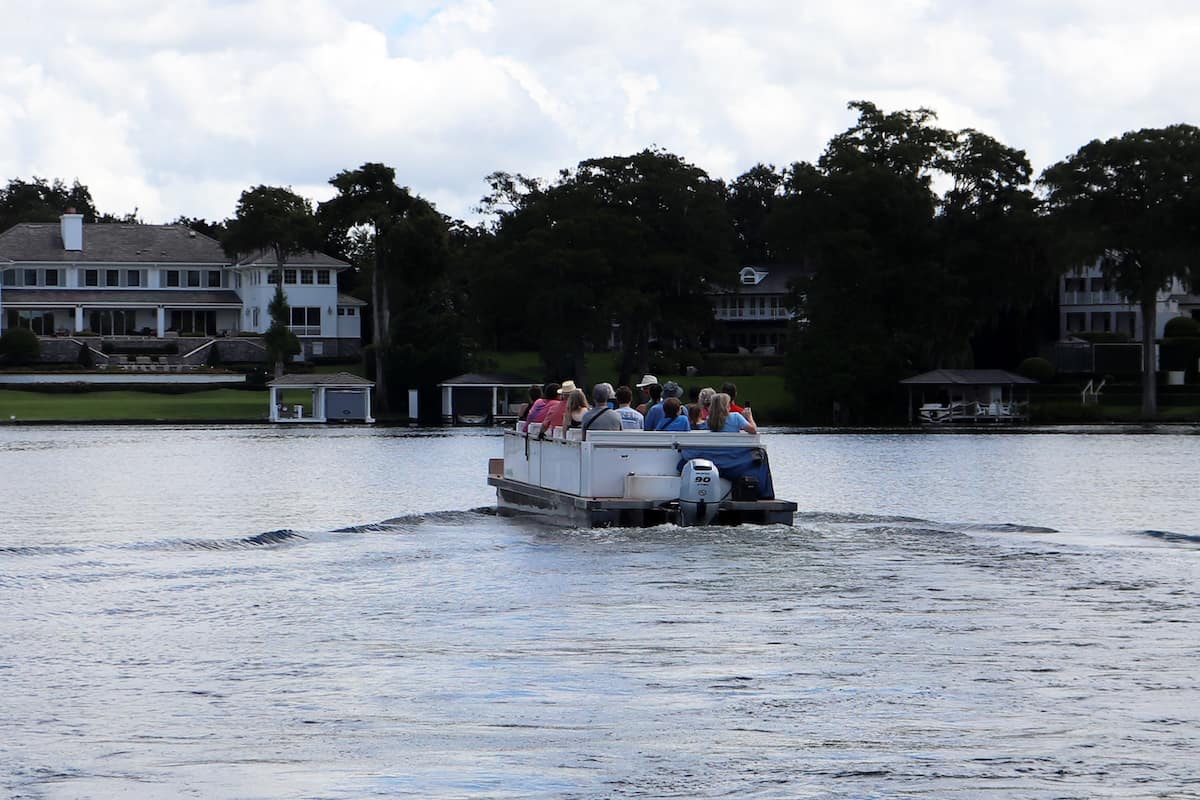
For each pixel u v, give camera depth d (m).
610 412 39.72
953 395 183.00
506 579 31.12
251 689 20.69
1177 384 187.00
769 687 20.61
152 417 166.88
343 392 171.62
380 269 196.62
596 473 38.84
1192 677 21.17
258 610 27.55
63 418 162.25
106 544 39.22
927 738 17.81
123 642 24.39
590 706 19.52
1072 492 61.03
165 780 16.28
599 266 182.00
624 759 16.98
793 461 88.38
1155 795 15.56
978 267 182.25
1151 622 25.84
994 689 20.42
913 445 113.00
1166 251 169.38
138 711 19.42
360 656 22.95
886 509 52.16
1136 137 173.50
